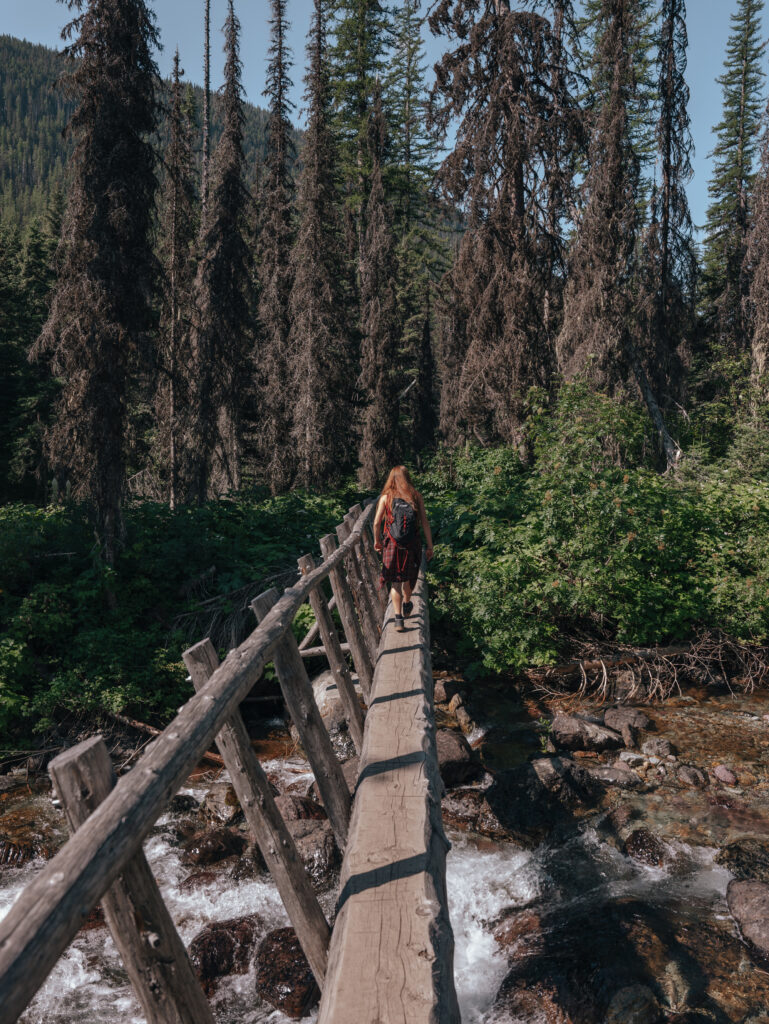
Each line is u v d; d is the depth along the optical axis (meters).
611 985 5.10
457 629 12.34
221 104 24.47
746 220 39.97
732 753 8.96
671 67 22.92
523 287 18.94
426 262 43.00
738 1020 4.79
